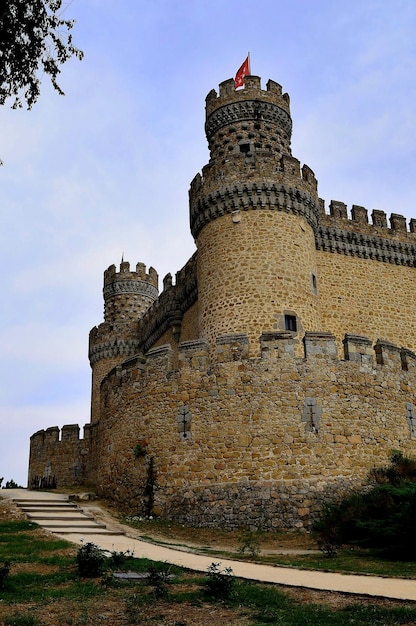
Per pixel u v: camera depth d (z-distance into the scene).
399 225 36.56
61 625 9.99
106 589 12.21
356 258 34.88
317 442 21.94
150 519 22.70
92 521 21.42
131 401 25.61
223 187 29.86
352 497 20.53
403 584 12.73
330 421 22.28
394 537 16.83
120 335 49.25
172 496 22.84
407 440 23.69
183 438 23.30
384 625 9.68
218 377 23.31
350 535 19.08
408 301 35.28
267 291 28.20
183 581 12.91
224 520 21.44
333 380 22.84
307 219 30.45
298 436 21.97
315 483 21.42
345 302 33.62
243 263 28.78
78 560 13.64
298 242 29.59
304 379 22.66
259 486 21.55
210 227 30.34
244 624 9.93
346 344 23.62
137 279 52.91
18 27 12.90
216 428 22.77
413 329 34.84
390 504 19.08
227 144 34.03
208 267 29.81
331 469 21.70
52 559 14.73
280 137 34.59
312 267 30.05
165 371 24.66
